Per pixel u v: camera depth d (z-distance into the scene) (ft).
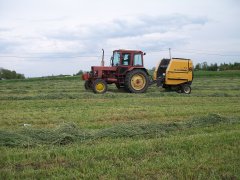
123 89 76.13
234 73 185.26
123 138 29.01
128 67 70.08
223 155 23.79
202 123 35.32
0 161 22.56
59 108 46.88
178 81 71.87
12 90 77.61
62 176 20.03
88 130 31.35
